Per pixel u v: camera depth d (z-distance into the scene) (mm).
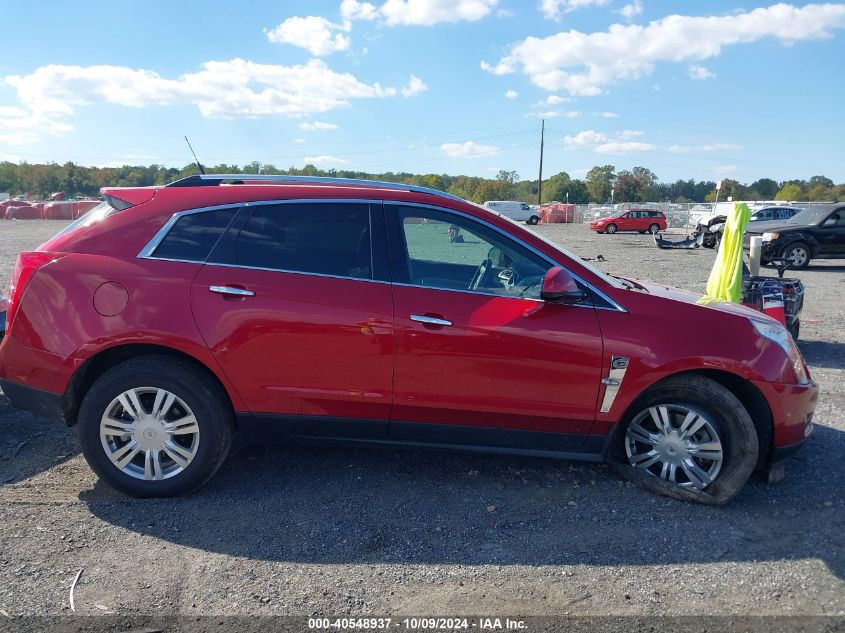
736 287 6535
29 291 3664
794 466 4254
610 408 3645
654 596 2871
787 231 16375
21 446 4430
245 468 4117
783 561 3160
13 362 3688
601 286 3717
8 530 3336
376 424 3727
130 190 3871
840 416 5262
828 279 14531
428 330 3574
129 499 3699
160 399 3602
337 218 3748
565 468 4176
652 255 20484
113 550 3174
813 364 6988
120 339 3535
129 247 3672
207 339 3545
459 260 3768
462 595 2867
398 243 3721
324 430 3746
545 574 3031
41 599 2777
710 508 3678
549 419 3678
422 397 3637
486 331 3568
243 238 3697
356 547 3240
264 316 3564
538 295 3717
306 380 3629
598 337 3584
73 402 3719
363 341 3586
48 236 27031
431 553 3199
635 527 3467
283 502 3693
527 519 3543
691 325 3648
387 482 3961
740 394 3793
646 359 3572
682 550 3250
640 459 3846
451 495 3807
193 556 3137
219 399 3656
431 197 3824
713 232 21578
